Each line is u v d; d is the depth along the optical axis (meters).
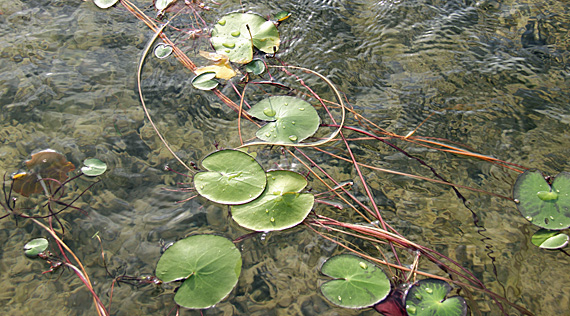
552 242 1.03
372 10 1.27
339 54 1.21
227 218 1.04
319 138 1.12
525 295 1.00
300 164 1.09
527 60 1.20
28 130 1.10
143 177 1.07
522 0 1.28
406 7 1.27
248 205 1.04
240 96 1.16
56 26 1.22
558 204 1.05
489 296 1.00
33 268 1.01
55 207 1.05
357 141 1.12
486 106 1.15
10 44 1.19
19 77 1.15
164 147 1.10
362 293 0.98
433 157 1.10
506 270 1.02
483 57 1.20
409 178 1.09
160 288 1.00
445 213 1.06
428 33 1.23
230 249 1.01
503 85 1.17
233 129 1.12
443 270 1.01
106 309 0.98
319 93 1.16
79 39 1.20
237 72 1.18
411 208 1.06
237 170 1.06
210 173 1.06
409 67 1.19
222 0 1.27
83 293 0.99
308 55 1.20
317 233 1.04
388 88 1.17
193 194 1.06
